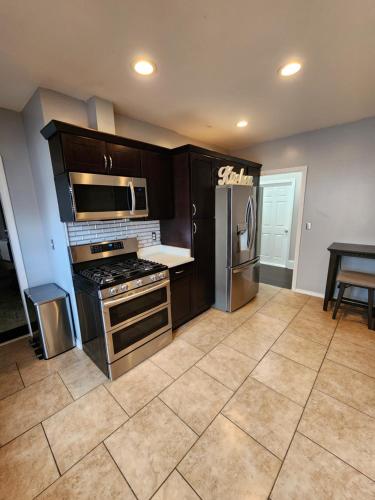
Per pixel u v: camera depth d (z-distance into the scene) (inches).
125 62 63.7
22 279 100.3
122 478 48.6
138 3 45.1
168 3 45.3
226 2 45.4
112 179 80.2
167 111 96.3
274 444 54.6
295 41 56.8
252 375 76.9
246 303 131.9
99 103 82.9
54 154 74.0
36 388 73.5
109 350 73.8
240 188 113.8
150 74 69.7
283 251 211.5
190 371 79.3
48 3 44.4
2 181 91.5
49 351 88.4
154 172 97.4
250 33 53.9
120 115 98.0
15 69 64.9
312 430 57.7
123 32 52.5
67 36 53.2
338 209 126.4
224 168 115.6
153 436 57.2
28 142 92.9
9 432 59.2
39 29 50.6
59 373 80.2
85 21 48.9
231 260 115.0
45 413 64.4
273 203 211.9
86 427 60.0
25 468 51.0
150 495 45.6
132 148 87.6
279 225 210.8
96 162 76.7
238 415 62.3
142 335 83.2
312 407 64.3
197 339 97.7
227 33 53.6
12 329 106.2
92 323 79.4
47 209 91.6
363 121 112.1
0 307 124.2
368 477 47.6
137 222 107.1
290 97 86.9
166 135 119.1
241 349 90.6
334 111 101.2
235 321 112.2
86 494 46.1
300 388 71.1
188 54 61.1
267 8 47.0
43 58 60.7
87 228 89.3
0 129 89.1
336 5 46.3
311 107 96.6
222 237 116.1
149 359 85.8
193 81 74.3
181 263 99.1
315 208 133.7
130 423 60.7
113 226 97.7
